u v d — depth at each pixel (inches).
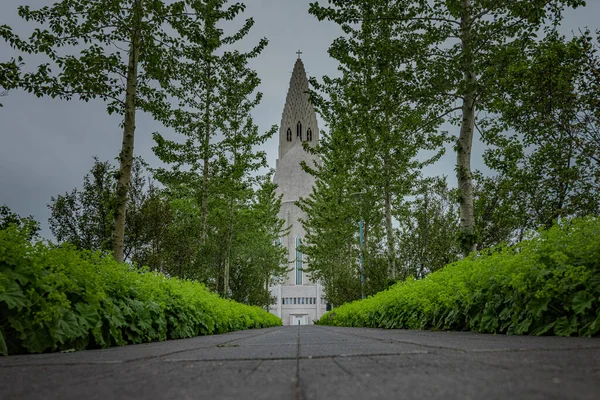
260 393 55.1
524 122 363.9
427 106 472.1
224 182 669.9
